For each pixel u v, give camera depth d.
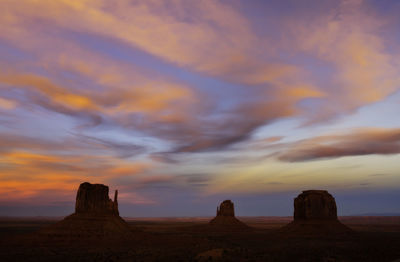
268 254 64.06
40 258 59.19
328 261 56.12
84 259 57.69
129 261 55.47
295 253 66.12
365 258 59.41
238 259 56.56
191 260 55.50
